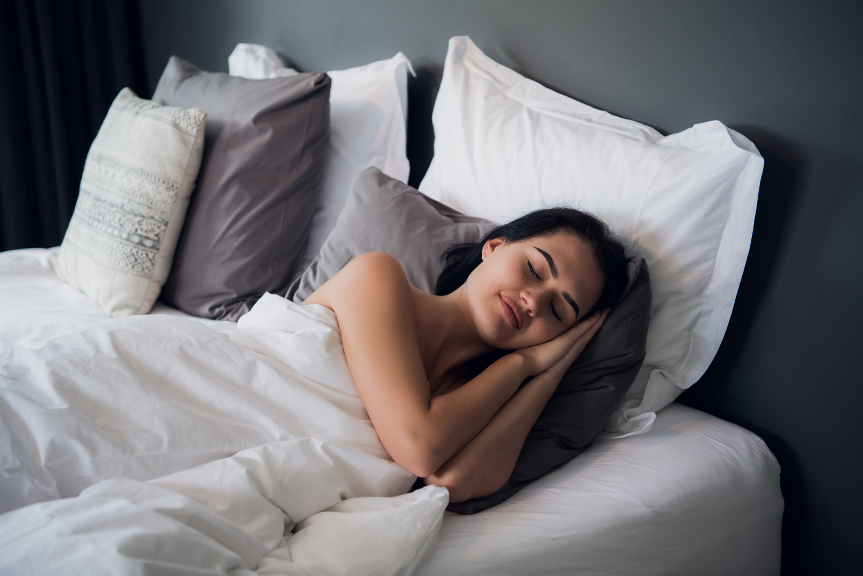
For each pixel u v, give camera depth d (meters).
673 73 1.17
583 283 0.95
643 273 1.03
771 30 1.03
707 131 1.07
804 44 1.00
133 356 0.76
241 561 0.59
